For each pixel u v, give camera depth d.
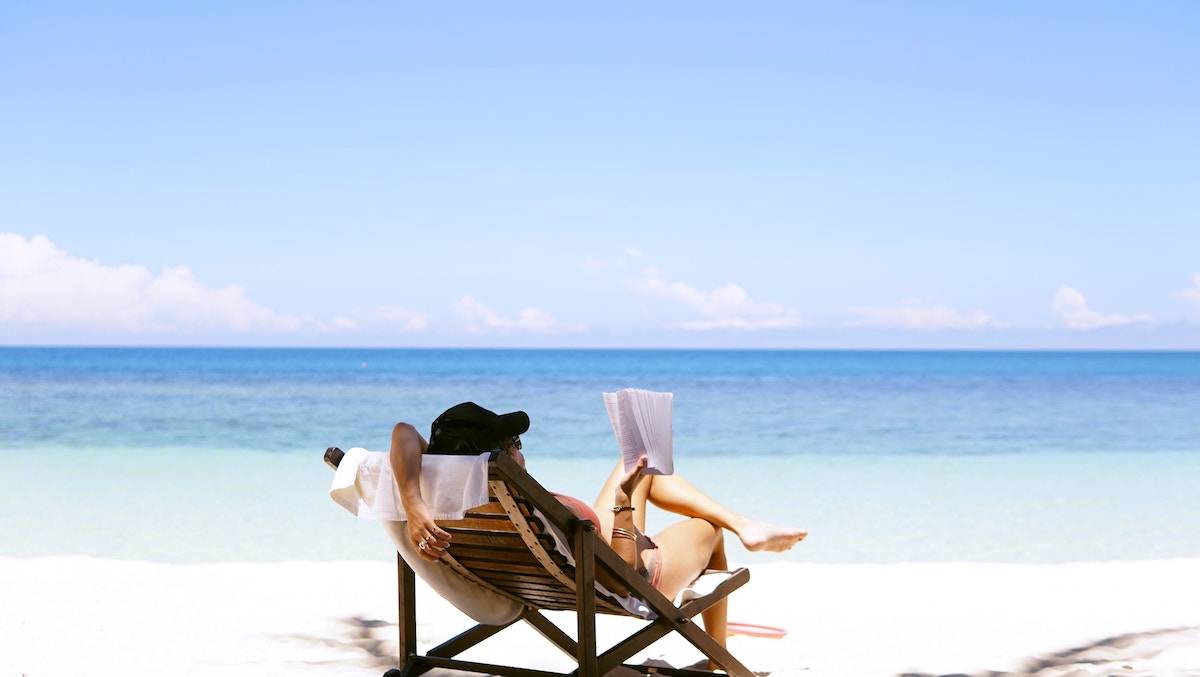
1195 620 4.65
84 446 16.02
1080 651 4.12
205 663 3.91
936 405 28.84
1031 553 7.45
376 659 3.98
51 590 5.16
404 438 2.60
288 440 17.36
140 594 5.11
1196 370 68.38
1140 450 16.92
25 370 53.75
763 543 3.37
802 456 16.06
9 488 10.82
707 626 3.52
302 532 7.97
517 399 31.30
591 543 2.69
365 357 98.88
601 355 118.25
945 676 3.78
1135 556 7.35
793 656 4.07
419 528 2.53
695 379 49.84
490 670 3.03
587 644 2.69
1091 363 92.06
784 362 90.19
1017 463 14.84
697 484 12.04
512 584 3.08
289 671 3.80
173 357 93.12
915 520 9.05
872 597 5.16
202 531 8.03
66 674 3.75
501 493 2.56
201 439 17.36
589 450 16.38
